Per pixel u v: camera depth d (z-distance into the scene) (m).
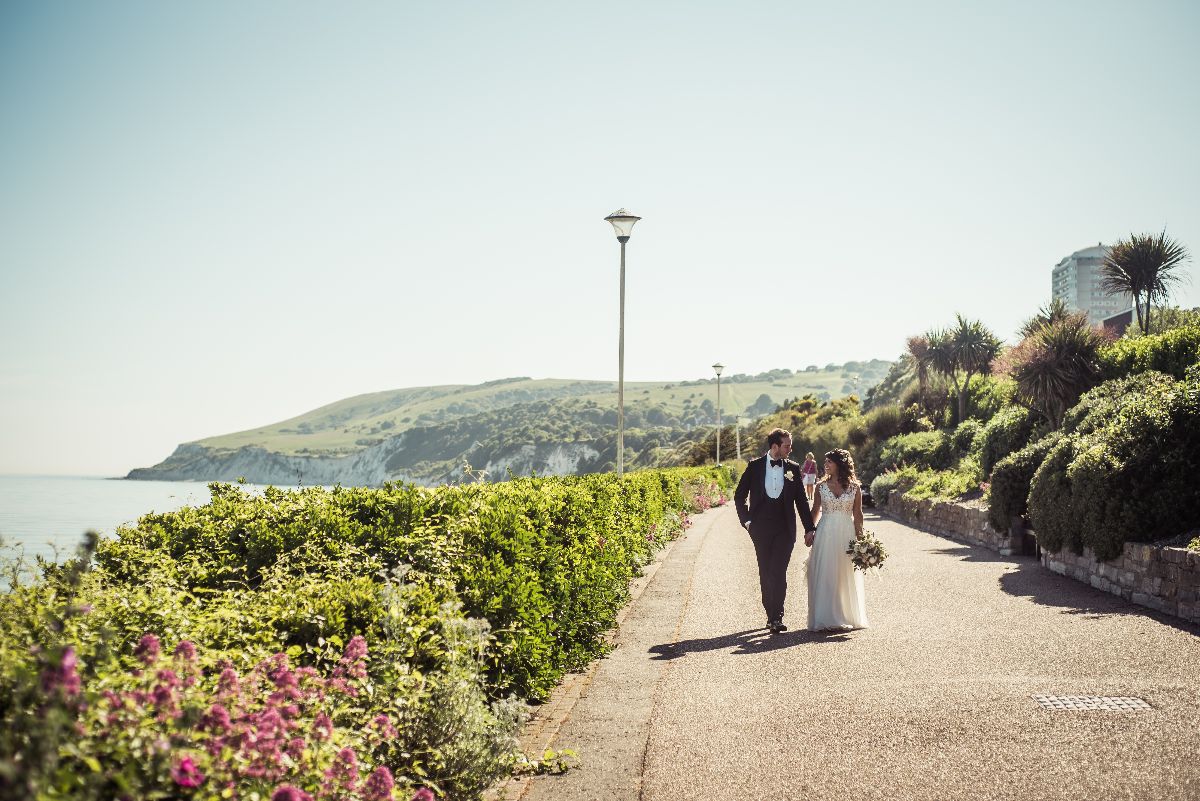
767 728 5.84
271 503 6.96
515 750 5.08
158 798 2.78
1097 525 11.19
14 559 4.05
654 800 4.71
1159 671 6.83
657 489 20.12
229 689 3.29
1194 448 10.93
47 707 2.57
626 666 7.80
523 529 6.92
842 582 9.17
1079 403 20.14
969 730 5.58
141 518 6.26
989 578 12.81
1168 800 4.39
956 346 37.72
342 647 4.29
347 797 3.41
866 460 43.91
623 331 19.06
